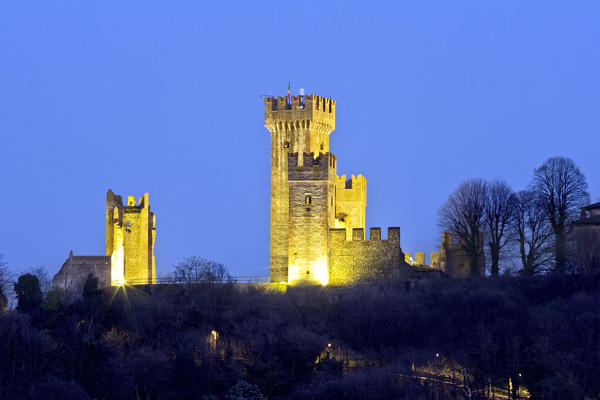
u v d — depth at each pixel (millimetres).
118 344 184375
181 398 175125
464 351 175875
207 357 178375
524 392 167250
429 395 163000
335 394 166750
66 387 172125
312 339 181750
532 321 181500
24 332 182500
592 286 191875
